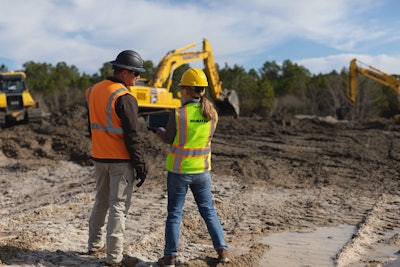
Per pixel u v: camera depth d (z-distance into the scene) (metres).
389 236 5.46
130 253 4.50
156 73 17.45
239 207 6.91
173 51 18.38
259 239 5.24
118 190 3.89
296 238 5.29
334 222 6.05
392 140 16.27
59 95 60.03
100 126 3.88
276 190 8.23
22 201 8.13
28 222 5.81
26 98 19.52
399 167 10.75
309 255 4.65
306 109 58.47
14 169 11.41
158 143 13.27
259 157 11.77
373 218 6.21
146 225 5.73
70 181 9.80
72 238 4.96
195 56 19.38
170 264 3.94
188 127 3.87
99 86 3.95
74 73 85.81
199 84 3.90
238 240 5.18
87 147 12.88
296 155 12.21
